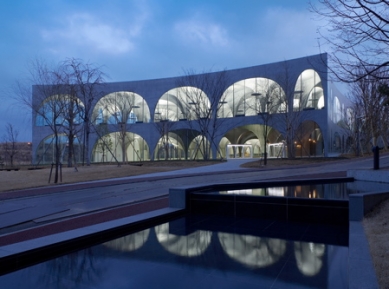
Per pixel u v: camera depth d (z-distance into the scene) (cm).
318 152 4472
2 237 852
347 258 611
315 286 492
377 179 1570
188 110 4831
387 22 596
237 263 598
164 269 574
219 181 2122
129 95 5200
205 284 508
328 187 1317
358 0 601
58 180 2592
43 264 607
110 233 788
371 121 3006
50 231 903
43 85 3125
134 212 1145
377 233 668
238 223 942
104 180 2589
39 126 5344
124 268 582
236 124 4753
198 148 4919
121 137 4912
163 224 934
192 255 648
